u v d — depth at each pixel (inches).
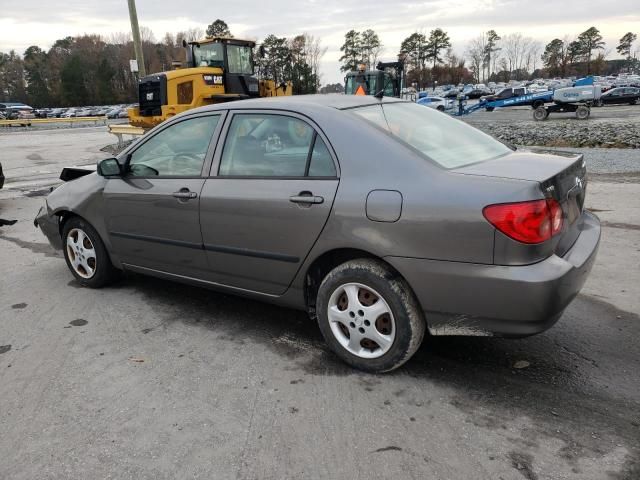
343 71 3654.0
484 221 108.3
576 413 111.7
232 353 143.3
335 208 125.0
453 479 94.2
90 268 192.7
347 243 124.3
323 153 130.3
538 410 113.2
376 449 102.5
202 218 150.4
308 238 130.6
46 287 197.8
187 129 160.4
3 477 98.5
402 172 119.2
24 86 4298.7
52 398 123.6
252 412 115.8
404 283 121.7
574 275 112.3
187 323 163.5
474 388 122.4
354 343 130.4
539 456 99.2
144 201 164.7
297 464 99.2
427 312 119.1
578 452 99.9
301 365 135.8
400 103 155.3
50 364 139.6
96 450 105.1
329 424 110.8
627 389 120.0
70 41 4613.7
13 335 157.8
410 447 102.8
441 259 113.6
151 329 159.6
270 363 137.3
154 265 171.3
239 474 97.3
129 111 662.5
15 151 773.9
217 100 608.1
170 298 183.9
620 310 160.9
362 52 3609.7
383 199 118.7
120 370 135.5
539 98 1285.7
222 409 117.3
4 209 347.9
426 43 4252.0
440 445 103.1
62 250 205.6
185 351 145.1
